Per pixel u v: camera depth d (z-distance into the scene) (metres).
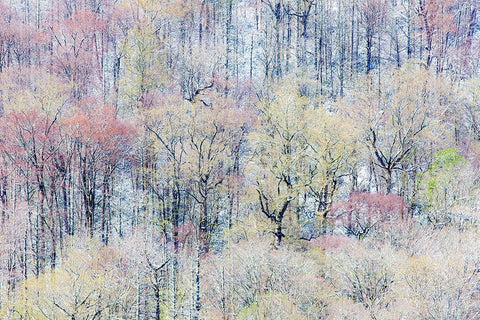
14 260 43.22
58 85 59.19
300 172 46.50
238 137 53.69
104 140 51.91
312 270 37.16
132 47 66.81
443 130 51.91
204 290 37.66
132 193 55.25
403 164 50.69
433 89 54.69
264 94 60.09
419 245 38.34
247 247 39.88
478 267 32.88
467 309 30.98
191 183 51.22
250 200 47.81
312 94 65.06
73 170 53.84
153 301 38.56
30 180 49.78
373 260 35.44
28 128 50.62
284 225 46.00
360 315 32.34
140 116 55.81
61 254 44.50
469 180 44.31
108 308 36.25
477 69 72.06
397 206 44.28
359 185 52.66
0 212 46.84
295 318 32.66
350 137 48.06
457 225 40.50
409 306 31.38
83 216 52.41
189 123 52.62
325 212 44.91
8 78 59.38
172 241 48.41
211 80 65.50
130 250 41.78
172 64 70.25
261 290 35.97
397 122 50.12
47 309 35.22
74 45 70.31
